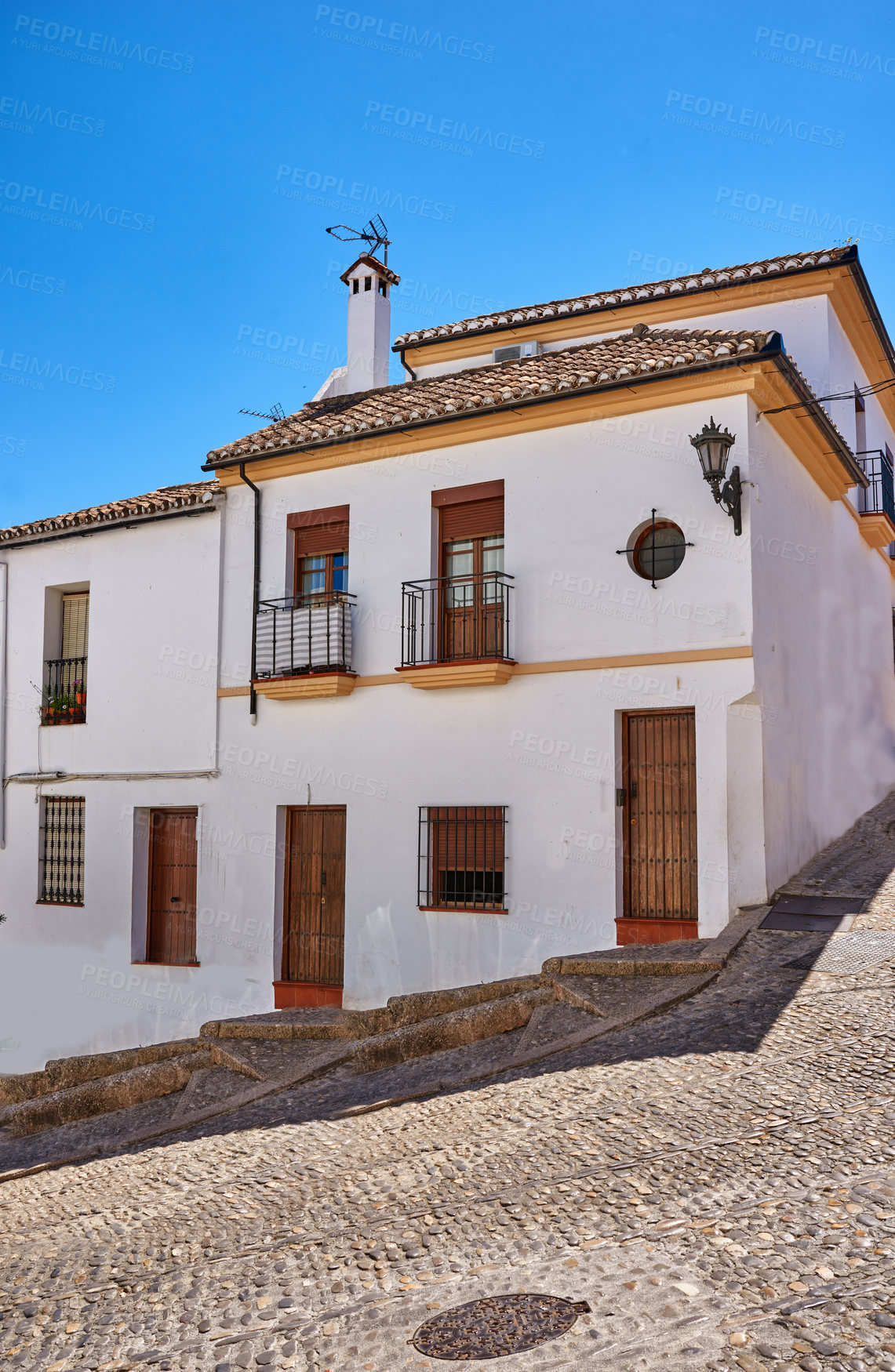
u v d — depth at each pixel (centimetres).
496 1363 366
